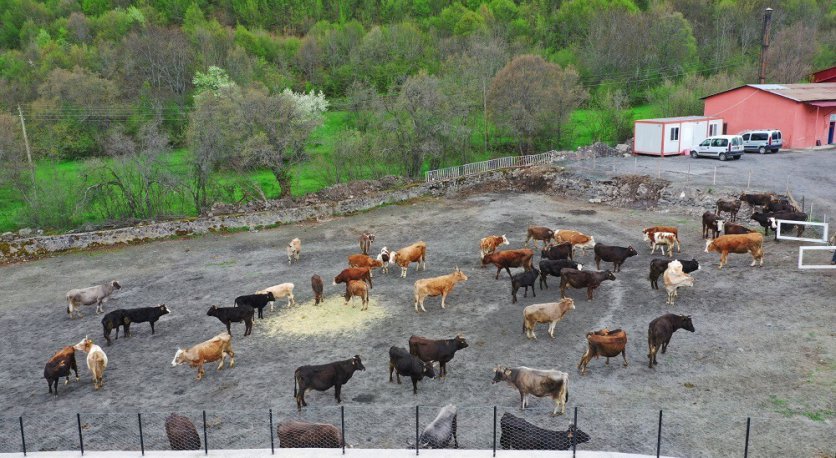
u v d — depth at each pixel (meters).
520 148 51.94
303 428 12.26
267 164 40.25
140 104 68.38
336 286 24.69
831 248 22.33
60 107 59.38
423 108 45.56
